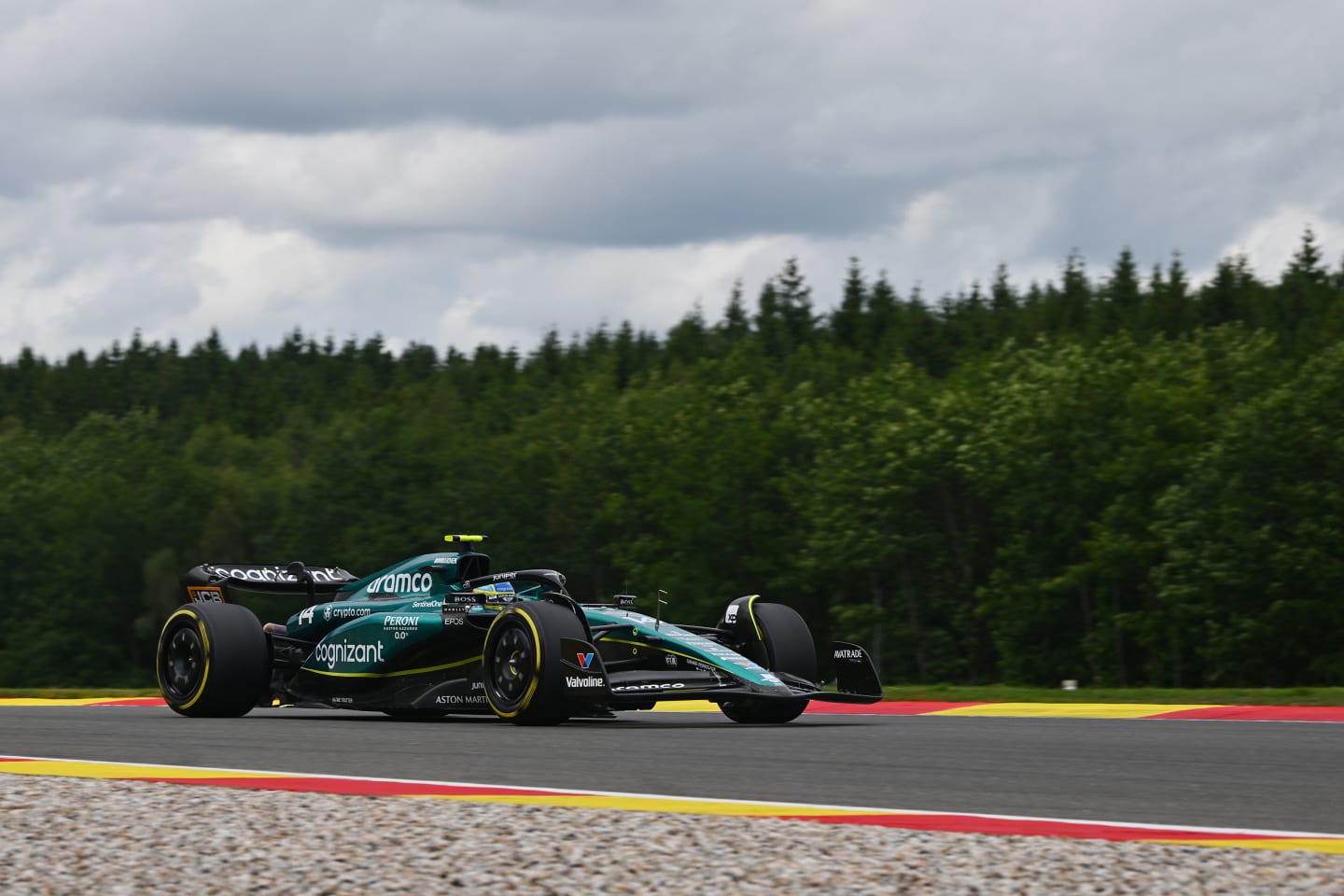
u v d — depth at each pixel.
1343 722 35.56
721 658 33.56
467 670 36.50
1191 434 183.62
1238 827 19.42
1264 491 164.38
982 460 192.38
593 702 32.56
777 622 37.16
